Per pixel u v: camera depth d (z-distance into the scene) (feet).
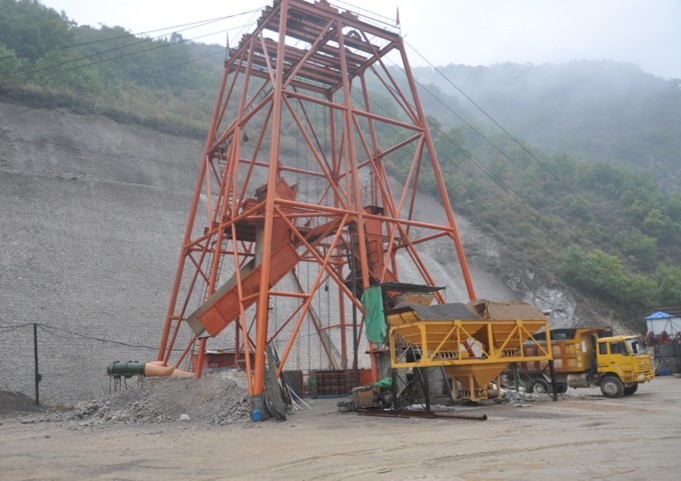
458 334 69.56
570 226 369.30
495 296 247.91
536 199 402.52
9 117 200.75
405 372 73.10
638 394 86.58
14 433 66.44
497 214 327.47
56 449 50.65
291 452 42.16
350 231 91.86
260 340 70.18
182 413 76.48
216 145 101.55
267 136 287.69
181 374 93.20
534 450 37.70
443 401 74.23
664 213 409.08
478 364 71.20
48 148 195.83
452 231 92.73
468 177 382.01
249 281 83.82
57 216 161.17
